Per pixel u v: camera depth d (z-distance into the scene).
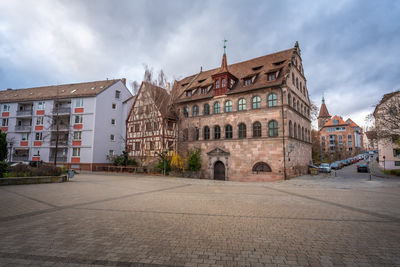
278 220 7.07
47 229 5.99
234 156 27.45
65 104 40.75
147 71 30.72
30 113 41.16
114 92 40.94
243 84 28.69
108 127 39.31
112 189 14.40
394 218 7.40
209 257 4.34
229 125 28.61
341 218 7.36
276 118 25.19
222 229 6.11
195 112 32.12
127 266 3.95
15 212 7.90
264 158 25.47
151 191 13.84
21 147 40.75
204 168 29.81
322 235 5.67
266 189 15.59
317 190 15.05
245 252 4.59
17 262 4.05
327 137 97.25
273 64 29.16
